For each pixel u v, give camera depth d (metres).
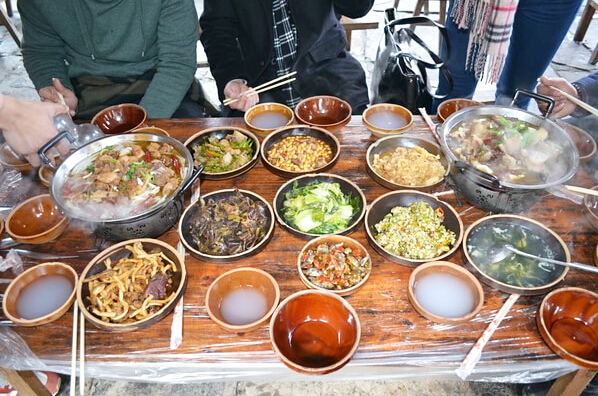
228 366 1.50
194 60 3.07
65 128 2.13
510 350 1.49
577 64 5.50
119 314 1.55
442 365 1.49
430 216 1.88
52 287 1.67
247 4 3.06
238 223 1.87
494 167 1.96
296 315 1.55
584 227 1.90
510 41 3.44
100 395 2.52
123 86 3.12
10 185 2.17
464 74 3.68
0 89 5.36
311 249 1.76
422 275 1.68
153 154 2.03
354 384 2.54
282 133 2.36
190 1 2.98
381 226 1.88
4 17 5.55
